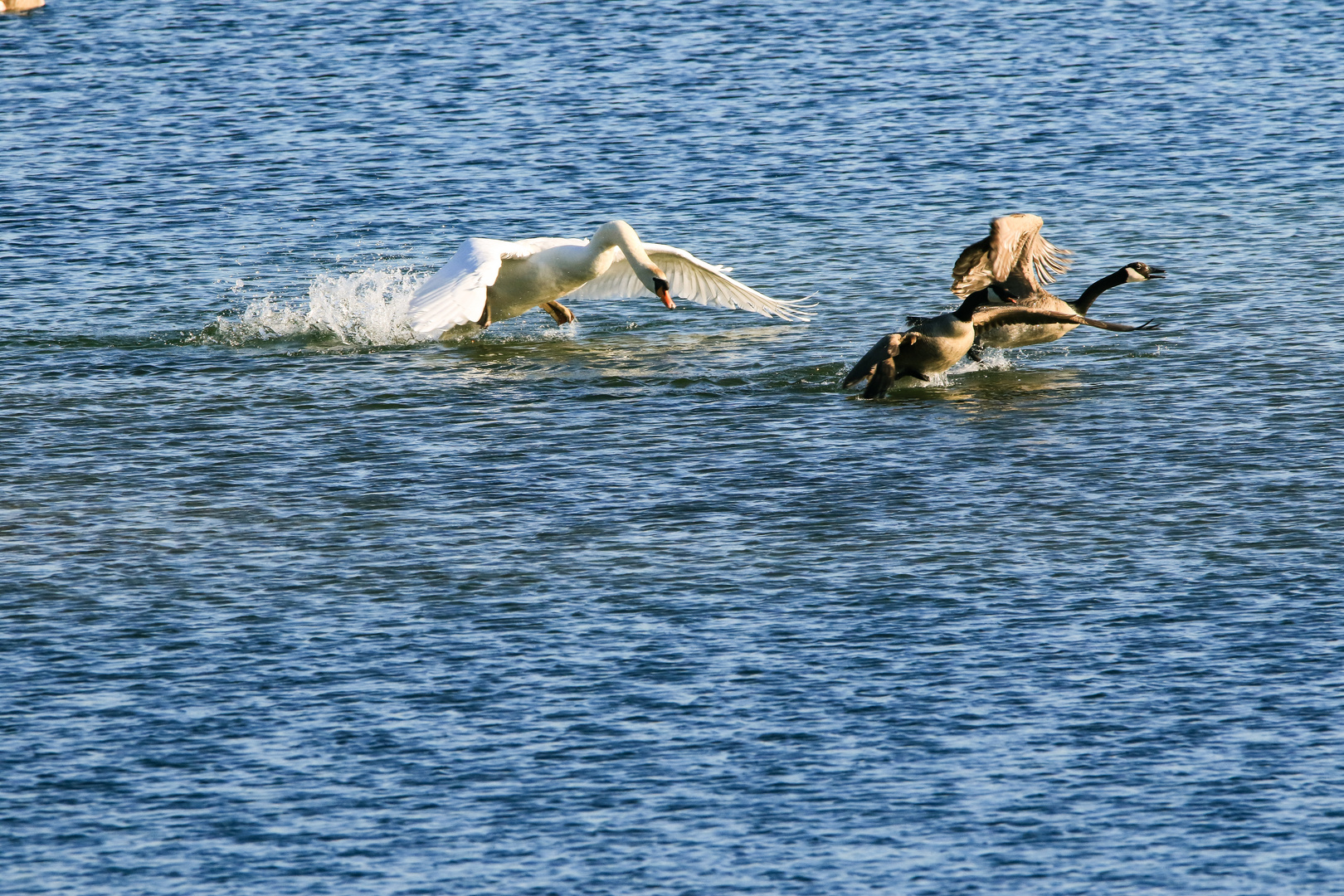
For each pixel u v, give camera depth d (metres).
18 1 163.50
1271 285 84.12
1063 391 70.38
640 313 85.12
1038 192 102.94
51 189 104.88
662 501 58.66
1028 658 46.59
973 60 139.75
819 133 118.06
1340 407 66.75
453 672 46.38
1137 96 126.56
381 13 161.75
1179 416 66.50
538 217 99.94
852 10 161.00
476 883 37.62
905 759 41.94
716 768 41.69
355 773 41.72
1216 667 45.84
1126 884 37.22
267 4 167.12
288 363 75.69
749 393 70.88
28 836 39.38
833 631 48.34
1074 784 40.81
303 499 59.22
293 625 49.25
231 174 109.00
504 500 58.94
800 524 56.28
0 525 56.81
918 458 62.53
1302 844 38.44
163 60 143.00
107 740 43.16
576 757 42.22
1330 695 44.22
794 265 89.62
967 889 37.19
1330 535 54.12
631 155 113.25
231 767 42.00
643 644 47.78
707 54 143.25
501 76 136.25
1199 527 55.25
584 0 166.62
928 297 83.62
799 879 37.56
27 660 47.19
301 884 37.66
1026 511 57.06
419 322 71.94
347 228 97.88
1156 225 95.38
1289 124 117.25
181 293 85.81
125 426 67.06
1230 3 161.12
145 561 53.81
